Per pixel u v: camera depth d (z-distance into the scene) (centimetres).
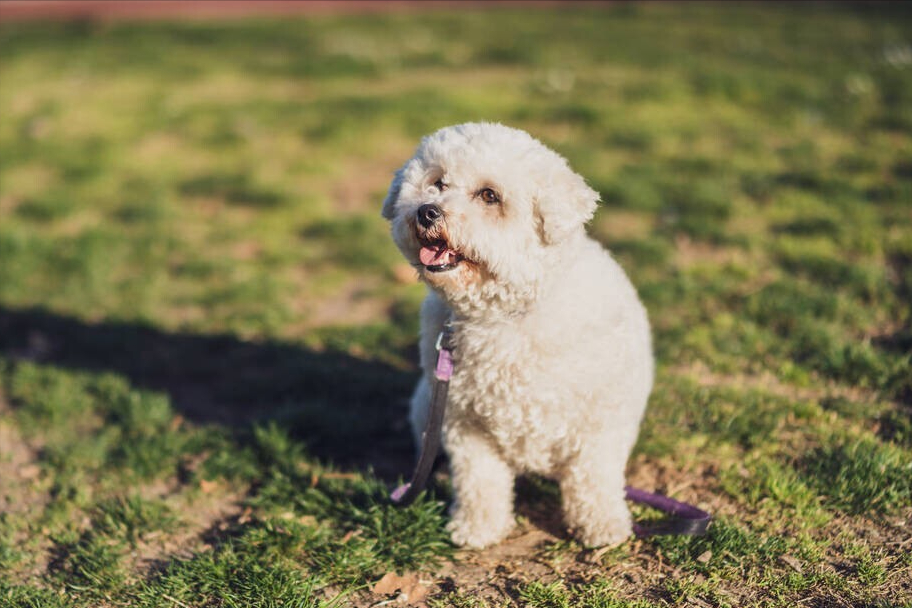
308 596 100
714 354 138
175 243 187
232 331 155
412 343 149
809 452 116
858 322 140
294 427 129
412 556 105
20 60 373
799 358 135
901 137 214
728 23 420
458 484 109
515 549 108
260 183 214
